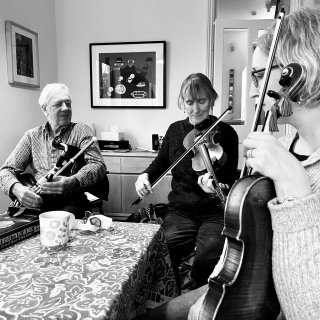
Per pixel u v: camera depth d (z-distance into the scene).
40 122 3.06
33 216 1.04
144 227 1.06
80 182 1.66
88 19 3.30
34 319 0.55
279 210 0.49
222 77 3.02
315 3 2.85
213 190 1.44
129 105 3.35
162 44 3.20
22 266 0.76
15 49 2.58
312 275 0.46
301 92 0.56
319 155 0.59
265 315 0.58
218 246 1.43
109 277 0.70
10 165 1.77
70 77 3.41
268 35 0.65
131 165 3.01
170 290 1.07
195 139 1.64
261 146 0.52
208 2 3.04
